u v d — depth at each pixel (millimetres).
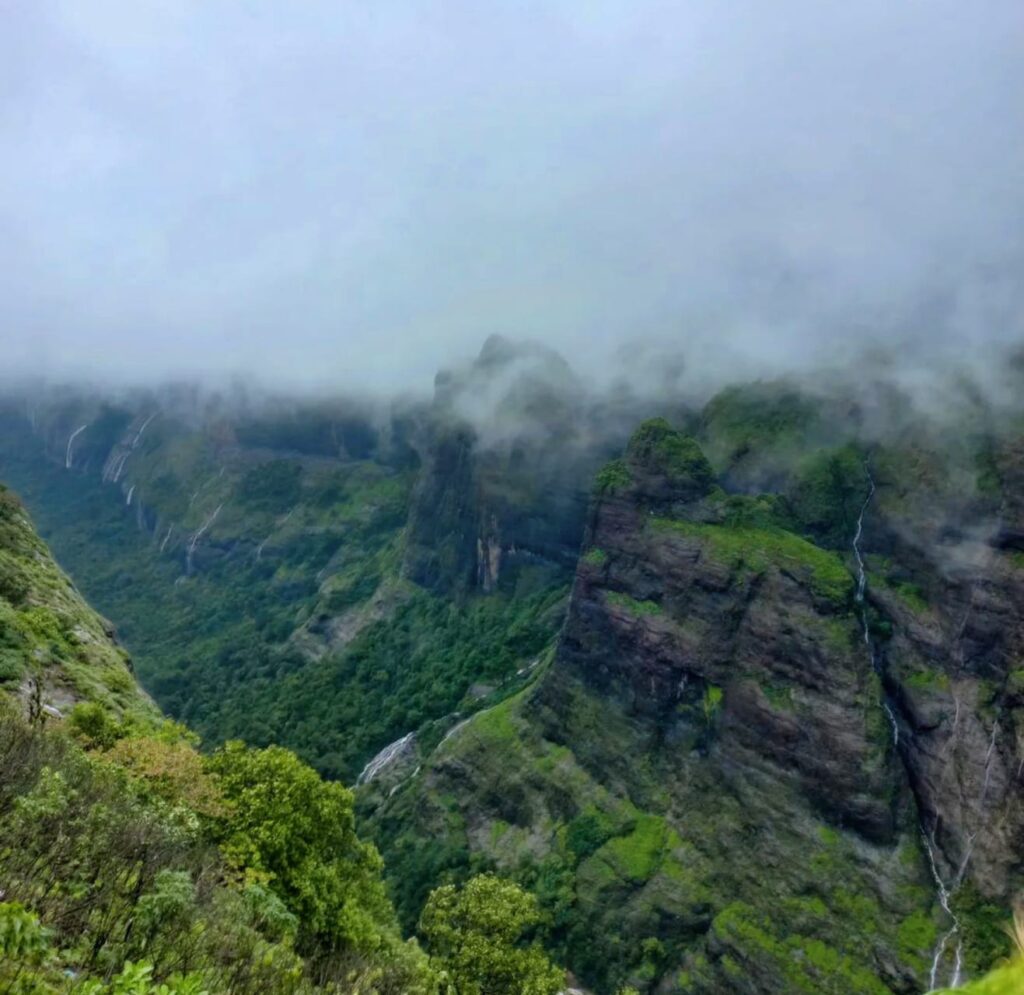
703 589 86312
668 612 88938
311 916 30016
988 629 73125
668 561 90875
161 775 31156
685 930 70500
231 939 20219
